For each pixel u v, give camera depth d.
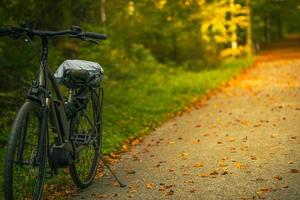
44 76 5.32
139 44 24.33
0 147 8.66
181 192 6.16
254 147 8.41
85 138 6.15
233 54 31.41
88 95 6.36
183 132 10.35
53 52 12.02
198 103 14.79
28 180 5.55
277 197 5.74
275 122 10.76
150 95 16.38
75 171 6.09
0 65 9.75
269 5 40.16
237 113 12.41
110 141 9.12
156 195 6.09
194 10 26.70
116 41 20.14
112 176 7.03
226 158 7.75
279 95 15.45
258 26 40.84
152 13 24.48
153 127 11.12
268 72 24.55
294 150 8.03
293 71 24.11
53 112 5.48
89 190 6.43
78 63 5.91
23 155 5.10
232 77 22.58
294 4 47.56
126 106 13.62
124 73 18.94
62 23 12.61
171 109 13.57
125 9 21.30
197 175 6.88
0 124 9.36
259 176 6.63
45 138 5.31
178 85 18.47
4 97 9.93
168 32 25.41
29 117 5.16
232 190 6.12
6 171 4.81
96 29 16.16
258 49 42.09
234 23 30.72
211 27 29.56
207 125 11.00
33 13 10.99
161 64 23.80
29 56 10.35
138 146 9.12
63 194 6.25
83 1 13.62
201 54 26.77
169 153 8.38
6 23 9.98
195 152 8.33
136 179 6.84
